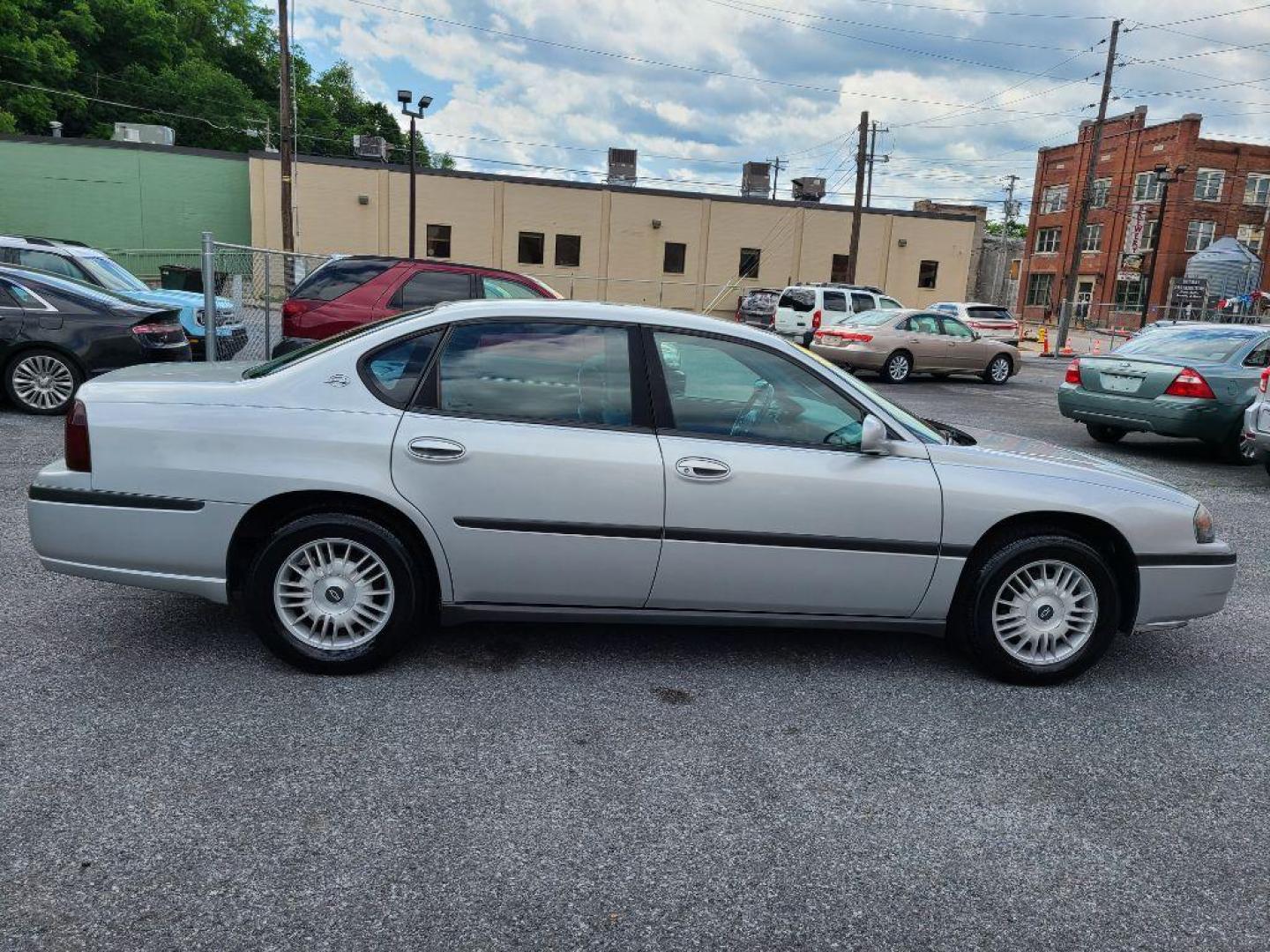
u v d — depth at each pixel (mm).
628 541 3814
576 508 3777
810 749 3488
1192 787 3352
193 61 58312
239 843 2725
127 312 9500
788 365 4012
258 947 2312
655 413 3883
